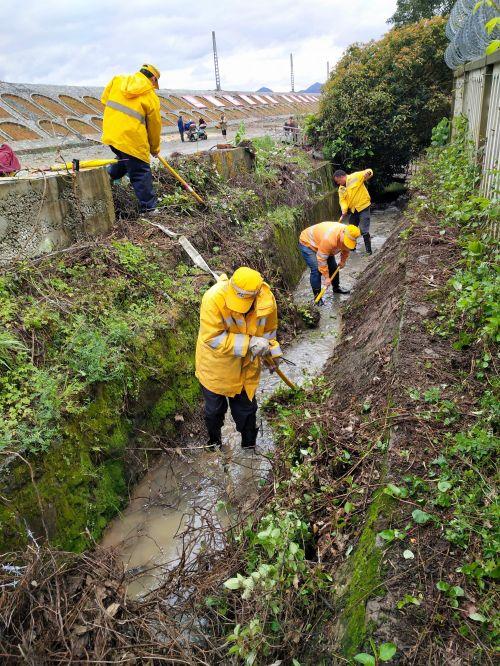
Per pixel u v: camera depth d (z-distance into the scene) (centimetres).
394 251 655
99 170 529
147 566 320
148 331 439
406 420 291
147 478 393
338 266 709
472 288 361
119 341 403
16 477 281
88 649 238
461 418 285
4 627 228
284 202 954
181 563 290
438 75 1315
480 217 535
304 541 275
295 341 630
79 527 314
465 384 311
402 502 243
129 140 575
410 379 322
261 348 357
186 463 416
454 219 573
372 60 1333
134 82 555
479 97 714
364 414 346
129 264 495
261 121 2470
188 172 722
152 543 339
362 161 1369
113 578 276
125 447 376
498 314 324
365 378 391
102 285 457
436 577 209
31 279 419
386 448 287
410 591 206
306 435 360
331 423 350
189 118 2045
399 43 1315
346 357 492
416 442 275
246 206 784
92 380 357
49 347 374
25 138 1108
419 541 224
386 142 1309
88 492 329
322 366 556
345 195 912
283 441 384
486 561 209
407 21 1933
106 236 542
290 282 803
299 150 1328
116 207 600
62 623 239
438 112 1300
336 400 409
